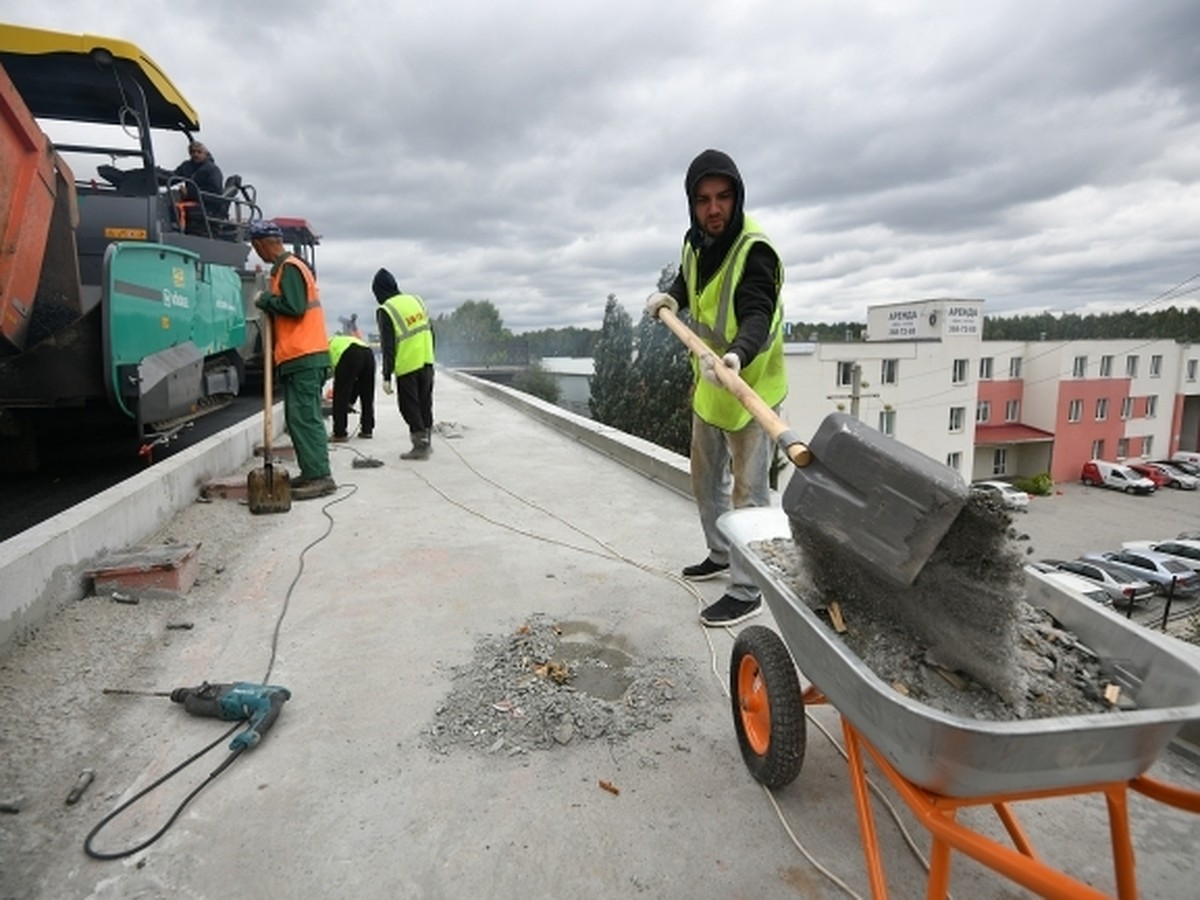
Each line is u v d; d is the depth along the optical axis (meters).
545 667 2.74
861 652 1.74
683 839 1.88
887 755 1.44
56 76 6.14
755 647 2.04
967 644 1.59
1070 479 29.64
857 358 24.38
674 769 2.17
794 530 1.88
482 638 3.02
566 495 5.65
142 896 1.67
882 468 1.53
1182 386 30.83
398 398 6.97
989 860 1.19
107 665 2.69
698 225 2.88
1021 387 29.70
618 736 2.32
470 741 2.28
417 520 4.83
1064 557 17.19
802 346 23.81
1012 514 1.49
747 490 3.11
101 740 2.26
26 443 5.53
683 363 20.05
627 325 22.22
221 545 4.16
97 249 6.09
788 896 1.70
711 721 2.43
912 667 1.67
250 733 2.23
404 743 2.28
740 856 1.82
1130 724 1.20
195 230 8.23
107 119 6.96
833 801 2.04
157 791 2.03
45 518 4.46
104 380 4.77
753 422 3.00
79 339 4.70
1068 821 1.94
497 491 5.77
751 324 2.64
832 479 1.66
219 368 7.62
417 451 7.11
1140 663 1.58
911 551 1.52
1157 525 20.72
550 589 3.59
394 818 1.94
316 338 5.24
